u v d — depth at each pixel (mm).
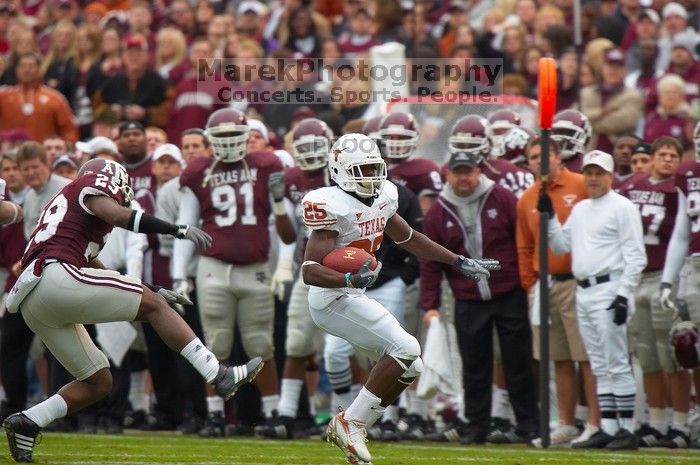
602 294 30891
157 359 35969
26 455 24875
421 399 34000
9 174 35844
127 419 37250
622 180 34812
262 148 37062
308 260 23797
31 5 63094
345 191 23953
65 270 23984
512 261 32469
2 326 35469
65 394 25062
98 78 48344
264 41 52188
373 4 51281
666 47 45000
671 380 32469
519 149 36000
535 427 32594
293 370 34156
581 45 46000
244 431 35156
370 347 24203
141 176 37188
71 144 45250
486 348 32719
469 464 26359
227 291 33969
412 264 33031
